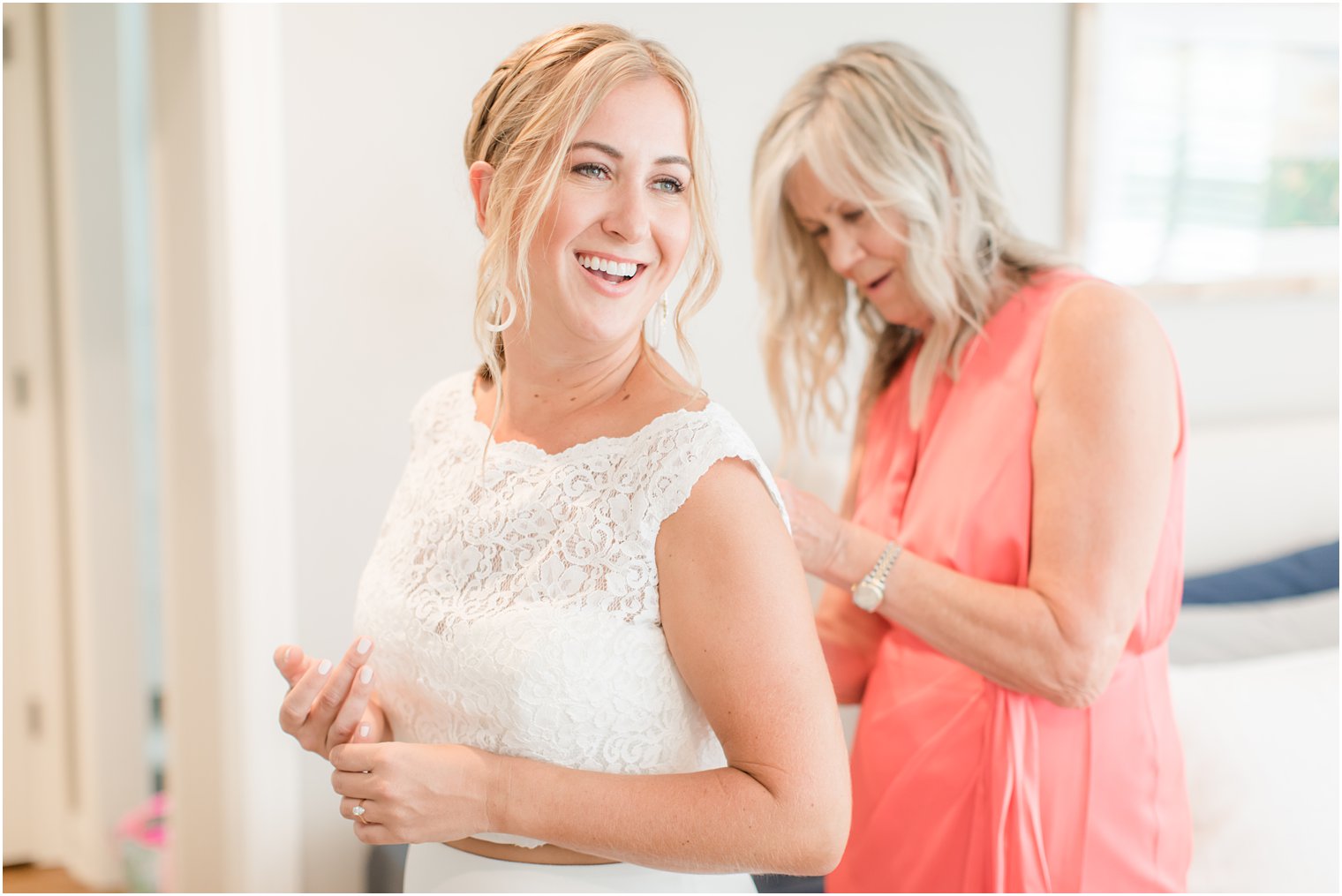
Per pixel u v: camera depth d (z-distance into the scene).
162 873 2.64
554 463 1.10
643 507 1.02
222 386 1.95
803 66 2.15
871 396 1.69
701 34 2.09
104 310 2.88
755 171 1.59
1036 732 1.36
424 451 1.32
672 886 1.11
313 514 2.01
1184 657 2.13
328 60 1.93
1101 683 1.28
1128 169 2.41
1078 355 1.31
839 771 0.97
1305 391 2.67
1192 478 2.46
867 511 1.57
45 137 2.91
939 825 1.41
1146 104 2.41
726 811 0.96
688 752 1.07
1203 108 2.46
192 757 2.27
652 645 1.03
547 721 1.03
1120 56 2.37
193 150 2.03
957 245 1.45
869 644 1.62
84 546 2.90
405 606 1.13
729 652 0.97
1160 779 1.40
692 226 1.09
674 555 1.00
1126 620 1.27
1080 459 1.28
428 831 1.02
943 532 1.41
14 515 3.01
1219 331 2.57
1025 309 1.40
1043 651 1.27
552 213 1.03
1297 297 2.63
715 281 1.09
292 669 1.14
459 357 2.05
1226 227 2.52
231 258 1.90
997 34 2.28
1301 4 2.51
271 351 1.94
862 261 1.52
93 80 2.85
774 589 0.98
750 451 1.02
